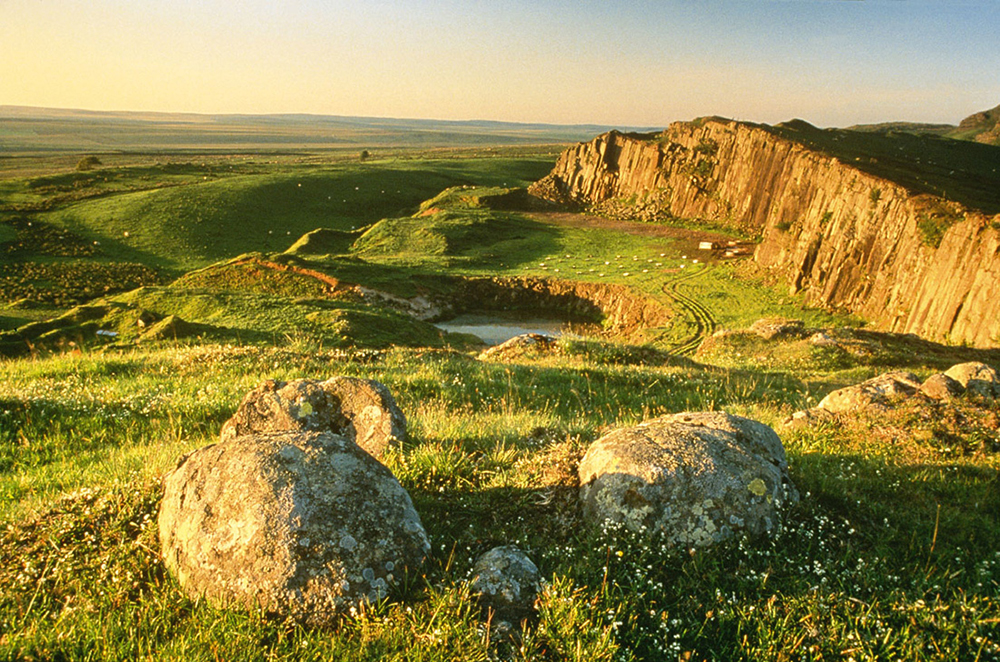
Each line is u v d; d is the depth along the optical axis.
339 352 18.09
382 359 17.61
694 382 16.48
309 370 15.55
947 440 8.91
